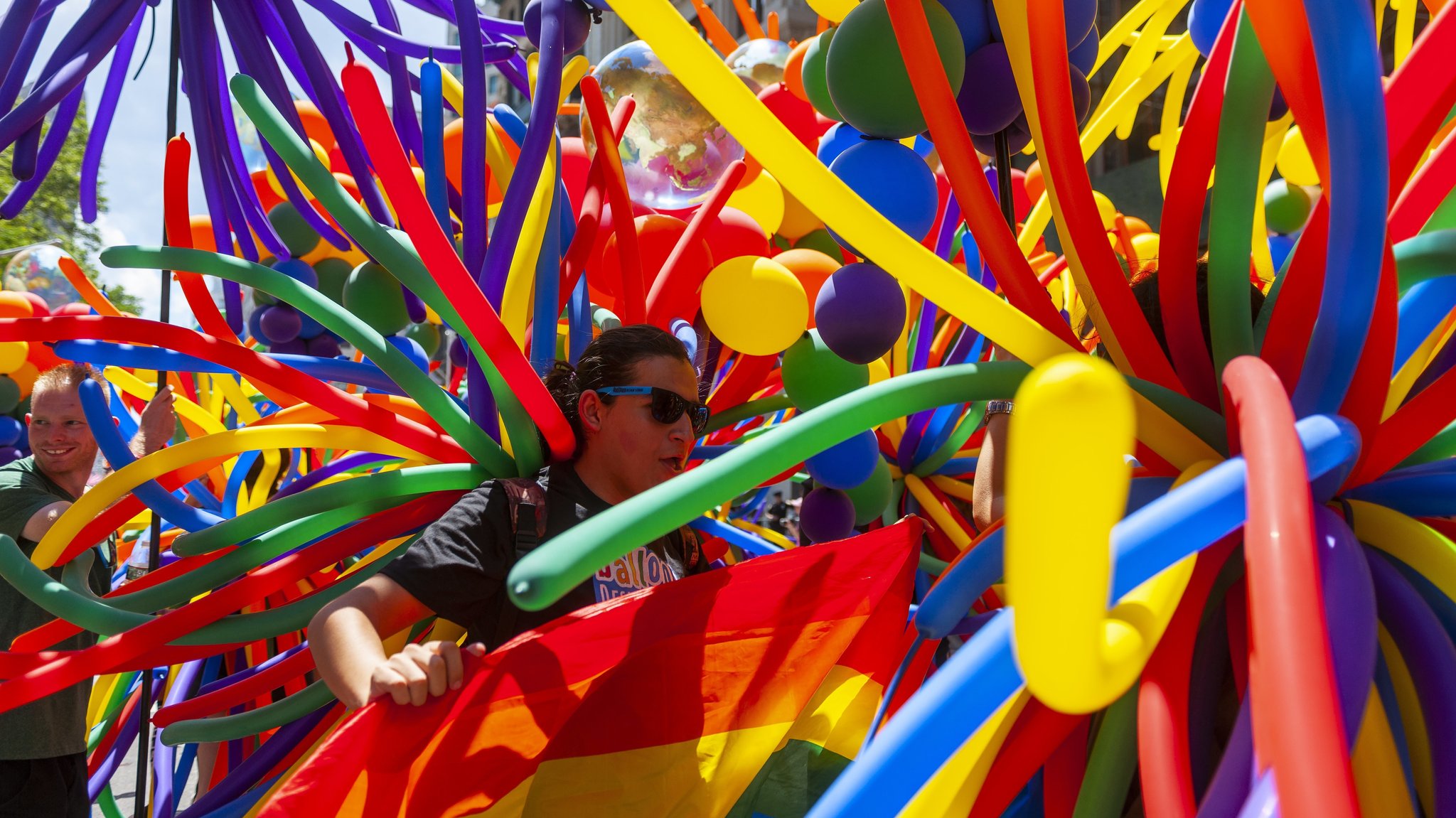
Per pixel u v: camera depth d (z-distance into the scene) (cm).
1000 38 127
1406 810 73
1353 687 73
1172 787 70
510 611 127
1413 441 90
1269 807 58
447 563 123
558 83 167
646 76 216
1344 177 79
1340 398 85
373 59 209
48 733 228
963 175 105
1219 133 97
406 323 215
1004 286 108
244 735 146
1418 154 92
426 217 118
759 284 171
